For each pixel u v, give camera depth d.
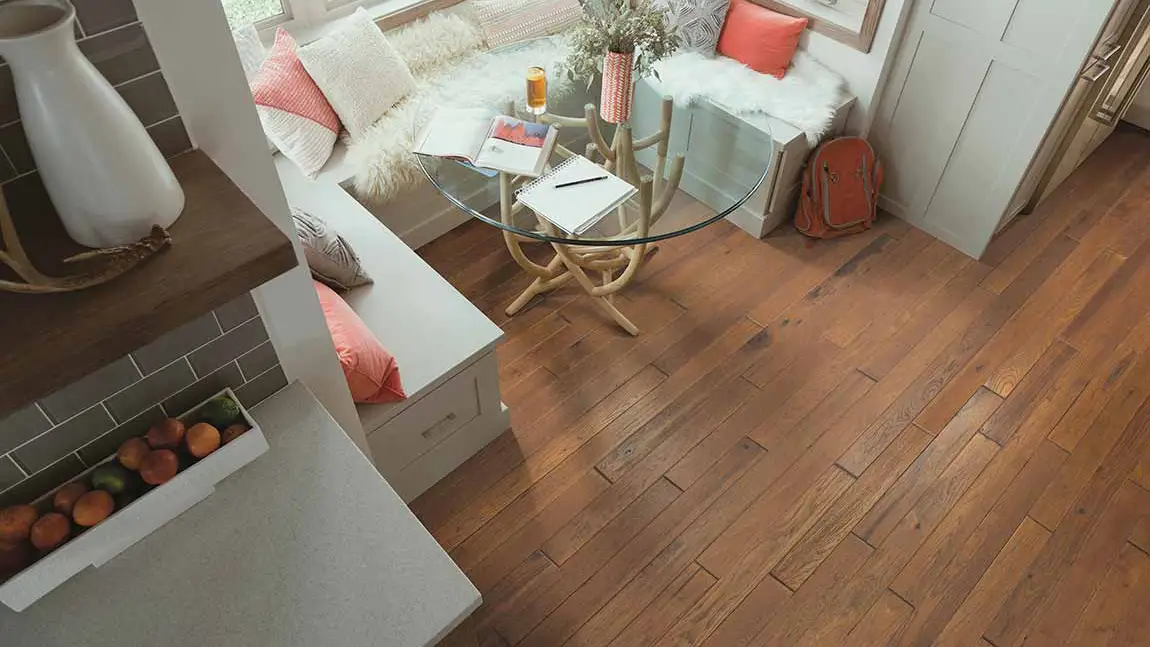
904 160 3.12
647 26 2.36
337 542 1.34
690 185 2.43
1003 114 2.73
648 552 2.23
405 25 3.06
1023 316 2.86
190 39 1.08
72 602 1.26
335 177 2.70
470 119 2.53
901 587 2.17
